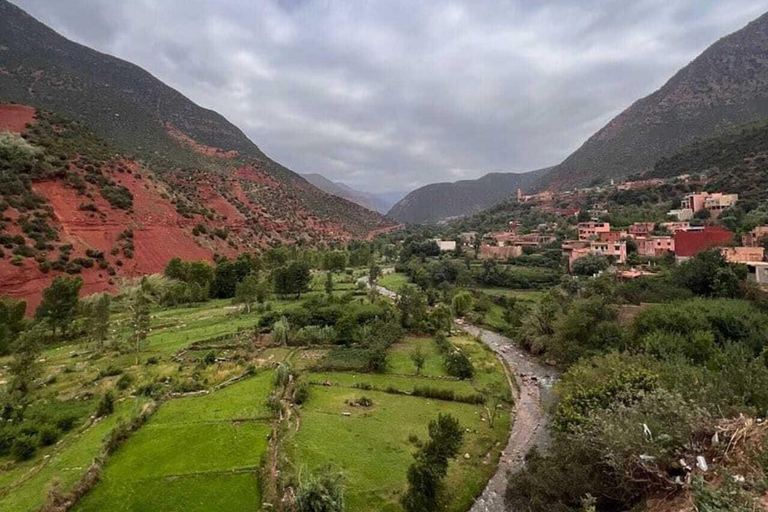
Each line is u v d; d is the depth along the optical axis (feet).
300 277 268.62
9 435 94.63
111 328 204.85
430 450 80.89
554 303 198.39
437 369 156.15
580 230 385.70
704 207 384.47
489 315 250.57
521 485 71.92
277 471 82.69
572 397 93.81
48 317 184.85
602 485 63.26
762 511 39.17
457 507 82.94
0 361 159.12
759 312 144.87
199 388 127.44
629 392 77.77
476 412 124.16
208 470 83.61
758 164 422.41
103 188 343.87
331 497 68.90
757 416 60.75
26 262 245.04
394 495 81.41
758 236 247.50
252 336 182.19
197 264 304.09
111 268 289.74
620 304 188.96
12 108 365.61
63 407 114.52
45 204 290.56
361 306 214.69
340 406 118.42
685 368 93.81
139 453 90.17
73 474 82.43
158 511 73.00
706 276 186.91
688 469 52.31
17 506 74.02
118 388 128.88
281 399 116.67
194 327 204.64
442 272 342.23
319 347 174.60
